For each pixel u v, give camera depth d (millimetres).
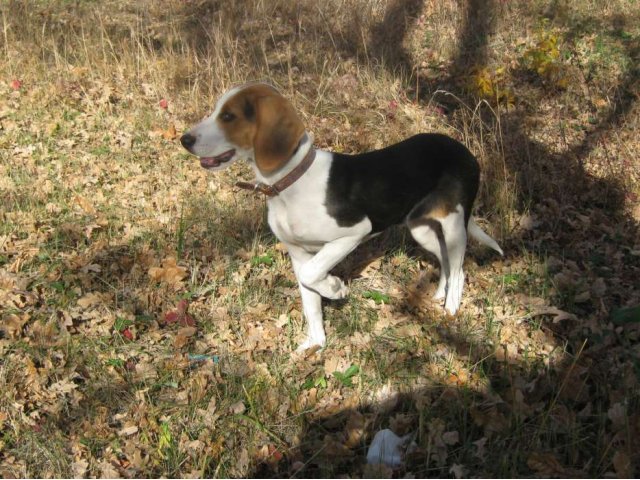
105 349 2068
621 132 3170
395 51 3979
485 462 1736
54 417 1856
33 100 3406
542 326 2139
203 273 2385
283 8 4535
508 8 4340
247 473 1762
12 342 2043
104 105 3377
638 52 3836
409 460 1748
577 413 1836
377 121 3289
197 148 1788
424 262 2441
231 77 3619
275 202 1891
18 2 4555
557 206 2658
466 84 3564
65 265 2354
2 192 2719
